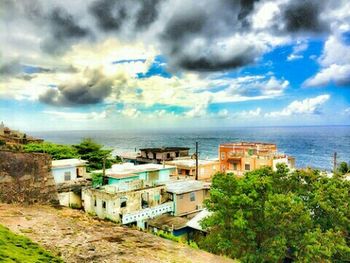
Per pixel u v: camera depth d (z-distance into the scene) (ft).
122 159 232.94
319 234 52.75
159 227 94.94
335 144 652.07
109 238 21.76
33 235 19.77
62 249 18.28
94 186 114.21
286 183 65.98
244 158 182.39
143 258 18.81
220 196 62.13
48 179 29.60
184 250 22.47
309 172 66.85
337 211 58.08
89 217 27.07
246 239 59.62
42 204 28.53
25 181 27.81
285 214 53.98
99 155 173.68
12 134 179.01
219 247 59.77
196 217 99.60
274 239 55.72
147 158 224.94
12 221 21.84
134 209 101.35
